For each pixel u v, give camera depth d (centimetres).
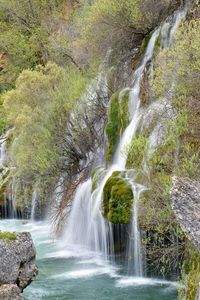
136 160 920
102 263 946
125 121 1116
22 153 1281
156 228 729
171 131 759
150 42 1277
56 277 866
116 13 1349
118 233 922
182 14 1159
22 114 1286
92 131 1269
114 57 1416
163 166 787
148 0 1306
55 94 1327
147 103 1063
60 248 1071
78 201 1121
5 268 672
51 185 1287
